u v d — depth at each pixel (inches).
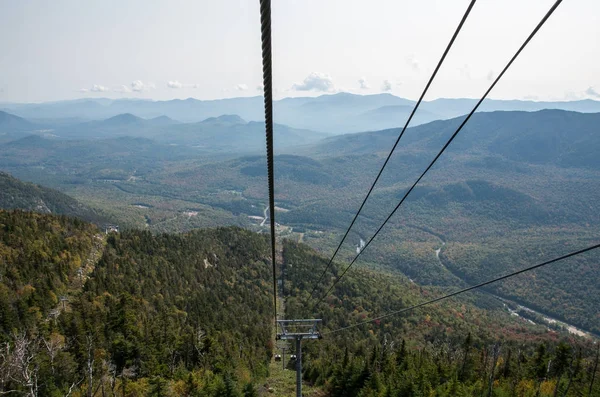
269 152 309.7
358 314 5068.9
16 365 1357.0
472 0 247.0
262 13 200.8
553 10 244.2
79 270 3545.8
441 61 301.4
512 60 299.7
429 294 7101.4
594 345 4675.2
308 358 3368.6
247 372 2677.2
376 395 2247.8
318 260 6811.0
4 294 2625.5
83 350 2119.8
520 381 2573.8
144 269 4094.5
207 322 3405.5
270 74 237.5
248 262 5895.7
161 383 2032.5
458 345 4205.2
